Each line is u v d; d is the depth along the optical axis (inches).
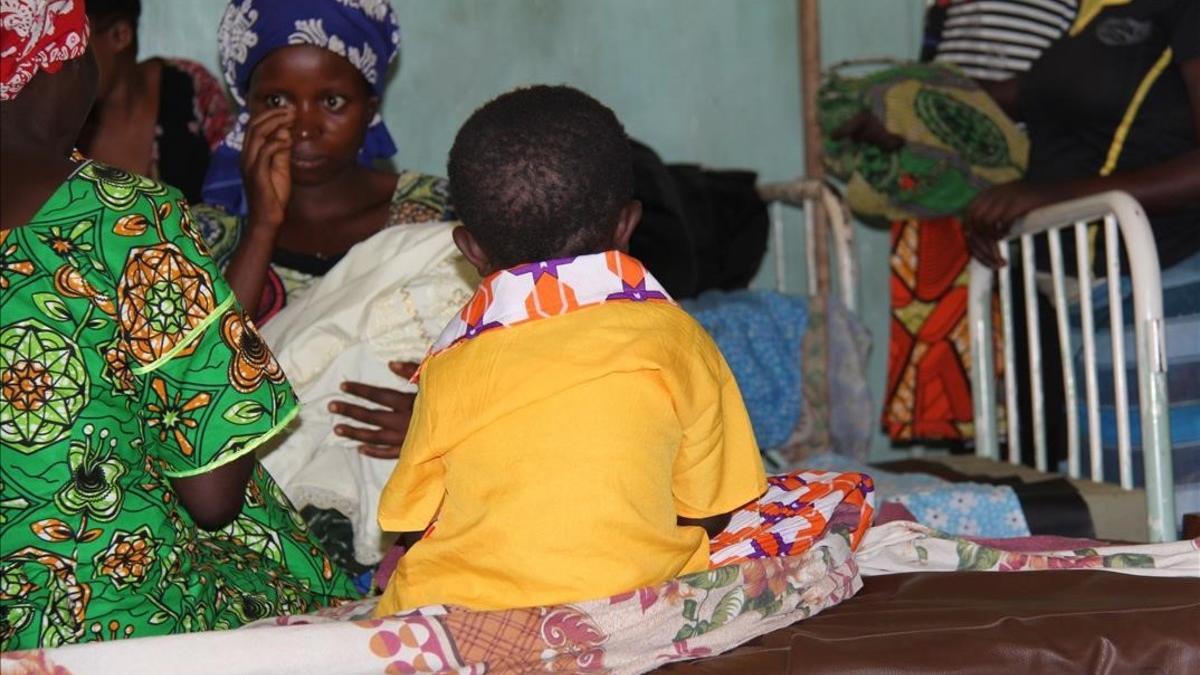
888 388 123.2
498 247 56.1
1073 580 58.7
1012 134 113.2
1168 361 98.3
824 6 143.0
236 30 88.0
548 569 51.1
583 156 54.6
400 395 78.2
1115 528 92.4
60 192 52.2
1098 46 101.1
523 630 49.9
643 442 51.8
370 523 77.4
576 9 137.3
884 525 65.4
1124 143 101.6
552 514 51.1
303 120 86.7
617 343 52.7
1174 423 98.4
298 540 65.9
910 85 115.4
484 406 52.6
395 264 79.9
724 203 130.6
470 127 55.8
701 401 53.8
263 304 86.7
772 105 142.8
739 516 60.2
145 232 53.1
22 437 50.9
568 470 51.3
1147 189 95.9
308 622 54.4
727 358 118.8
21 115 51.9
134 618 53.7
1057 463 109.1
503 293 54.6
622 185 56.2
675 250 116.0
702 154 141.6
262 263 81.4
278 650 47.9
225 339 54.9
